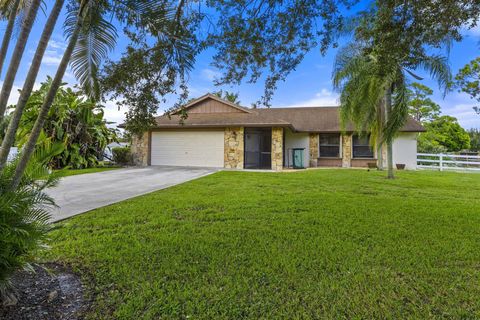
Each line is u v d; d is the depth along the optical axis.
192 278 2.60
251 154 17.30
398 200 6.10
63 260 2.92
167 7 3.32
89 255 3.05
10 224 1.92
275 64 4.10
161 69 3.65
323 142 16.69
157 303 2.19
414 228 4.08
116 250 3.20
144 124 3.80
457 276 2.68
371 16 3.67
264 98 4.38
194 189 7.35
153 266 2.82
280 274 2.69
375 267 2.85
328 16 3.64
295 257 3.06
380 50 3.49
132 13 3.20
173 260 2.96
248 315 2.07
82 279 2.55
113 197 6.20
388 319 2.03
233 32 3.72
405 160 15.29
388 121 10.02
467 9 3.08
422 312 2.11
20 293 2.26
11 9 2.43
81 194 6.56
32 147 2.12
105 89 3.41
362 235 3.77
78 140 13.35
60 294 2.29
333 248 3.32
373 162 15.60
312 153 16.62
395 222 4.38
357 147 16.08
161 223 4.23
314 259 3.02
